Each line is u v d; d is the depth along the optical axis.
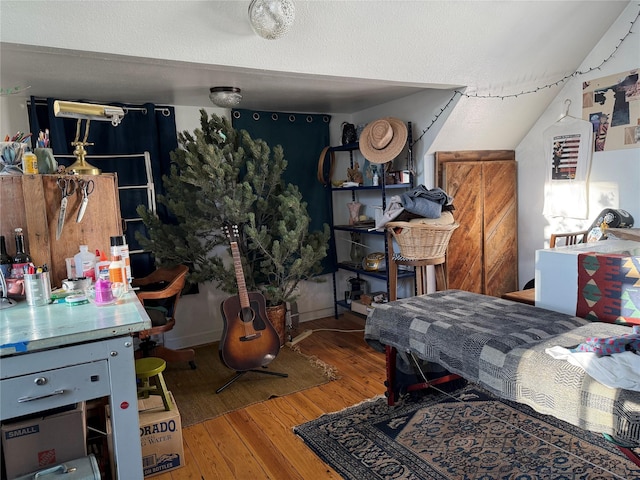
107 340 1.54
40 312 1.72
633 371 1.43
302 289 4.48
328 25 2.35
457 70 3.02
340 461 2.16
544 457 2.08
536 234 3.98
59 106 2.06
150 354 3.28
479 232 3.92
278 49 2.37
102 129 3.50
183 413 2.72
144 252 3.67
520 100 3.54
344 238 4.70
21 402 1.44
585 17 3.01
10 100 3.24
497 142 3.91
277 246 3.44
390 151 3.55
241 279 3.07
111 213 2.26
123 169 3.60
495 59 3.04
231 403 2.82
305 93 3.51
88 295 1.94
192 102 3.71
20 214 2.03
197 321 3.98
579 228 3.62
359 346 3.74
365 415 2.56
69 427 1.71
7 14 1.78
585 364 1.51
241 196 3.38
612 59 3.24
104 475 2.01
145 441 2.11
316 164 4.39
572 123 3.56
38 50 1.98
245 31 2.22
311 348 3.73
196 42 2.18
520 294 2.70
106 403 2.10
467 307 2.32
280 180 3.74
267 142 4.11
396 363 2.63
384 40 2.56
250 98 3.63
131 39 2.05
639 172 3.15
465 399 2.68
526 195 4.04
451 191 3.73
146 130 3.62
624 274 1.93
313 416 2.62
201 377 3.24
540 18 2.85
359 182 4.24
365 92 3.57
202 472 2.15
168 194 3.66
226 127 3.43
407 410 2.59
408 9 2.43
